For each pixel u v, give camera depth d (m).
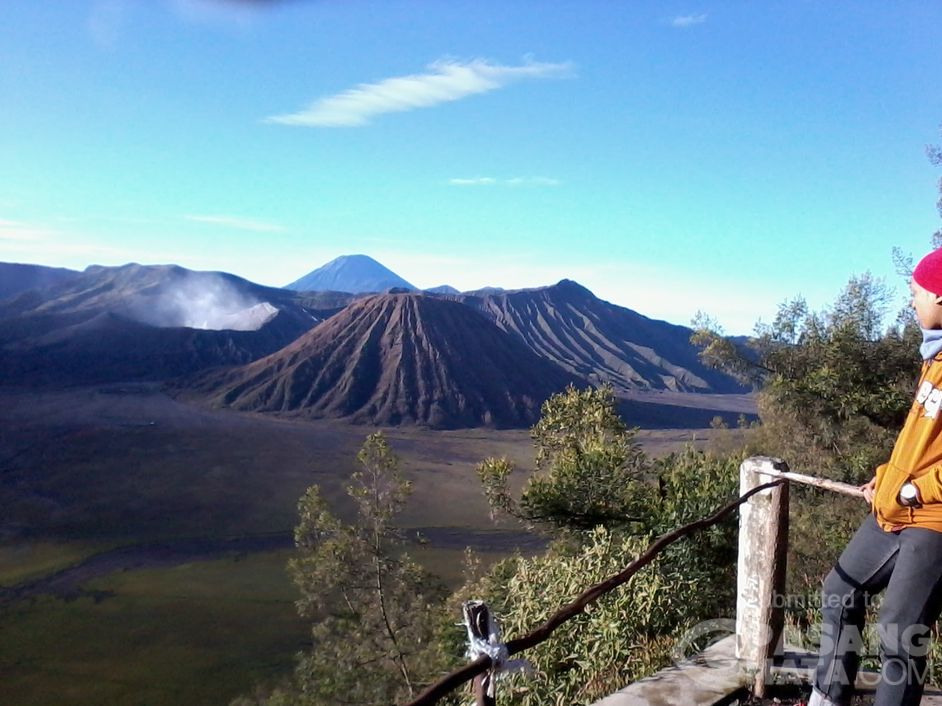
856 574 3.04
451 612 12.07
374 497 18.17
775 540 3.73
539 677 5.72
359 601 16.98
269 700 17.25
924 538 2.72
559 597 6.39
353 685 15.58
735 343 15.11
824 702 3.12
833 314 14.49
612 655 5.53
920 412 2.76
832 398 13.64
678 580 6.72
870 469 12.73
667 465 12.03
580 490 11.62
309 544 18.41
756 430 17.81
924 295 2.77
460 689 6.28
